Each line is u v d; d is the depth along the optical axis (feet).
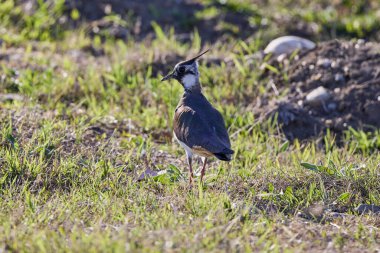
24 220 30.25
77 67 54.03
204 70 51.90
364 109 48.06
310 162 39.86
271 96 49.70
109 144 41.06
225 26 67.15
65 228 29.58
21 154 37.29
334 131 47.19
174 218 30.48
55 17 65.36
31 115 42.63
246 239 28.84
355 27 68.03
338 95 49.19
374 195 34.86
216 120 37.27
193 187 35.24
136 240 27.76
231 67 52.80
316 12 71.77
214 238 28.30
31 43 60.49
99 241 27.02
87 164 37.70
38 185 35.32
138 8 68.95
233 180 36.60
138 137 42.24
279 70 52.01
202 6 71.41
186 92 39.32
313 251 28.73
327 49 52.60
